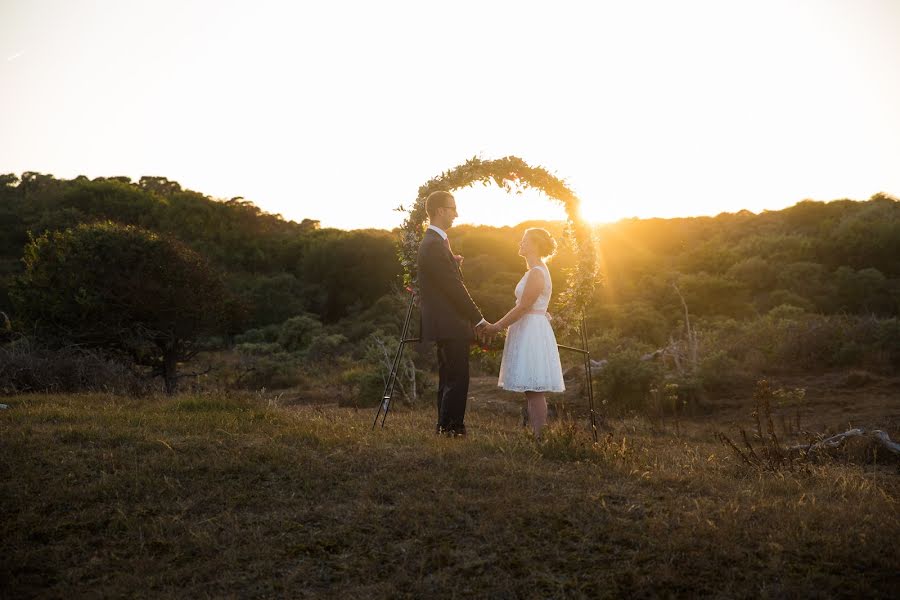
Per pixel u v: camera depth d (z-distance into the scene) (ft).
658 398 33.42
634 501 12.28
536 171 21.94
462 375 18.98
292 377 53.16
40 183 161.68
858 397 33.14
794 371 39.58
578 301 22.77
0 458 13.69
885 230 104.83
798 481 14.58
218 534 10.90
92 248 41.91
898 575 9.37
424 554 10.13
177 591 9.21
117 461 13.88
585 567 9.80
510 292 97.55
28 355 32.32
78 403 22.77
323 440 15.99
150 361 44.98
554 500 12.12
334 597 9.10
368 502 12.03
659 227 150.41
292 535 10.87
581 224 22.85
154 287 41.91
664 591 9.06
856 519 11.41
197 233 148.97
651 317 73.82
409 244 21.79
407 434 17.78
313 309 123.54
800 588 8.98
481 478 13.28
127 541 10.63
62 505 11.78
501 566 9.81
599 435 24.53
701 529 10.73
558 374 19.13
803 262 103.19
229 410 20.89
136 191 154.30
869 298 90.27
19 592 9.09
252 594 9.18
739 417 31.78
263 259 148.15
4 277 95.61
